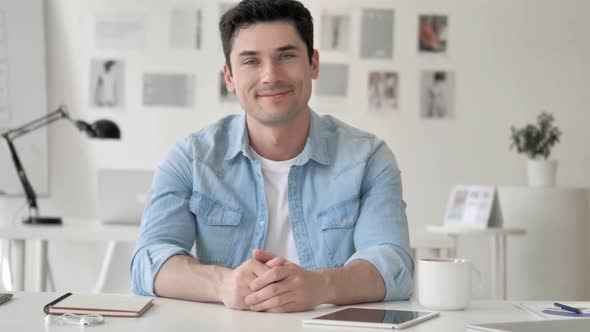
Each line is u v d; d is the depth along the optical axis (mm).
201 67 4348
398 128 4367
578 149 4414
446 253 3008
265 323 1037
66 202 4309
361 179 1562
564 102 4402
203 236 1564
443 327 1010
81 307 1076
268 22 1452
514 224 3906
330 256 1544
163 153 4340
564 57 4406
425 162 4371
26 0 4270
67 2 4312
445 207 4363
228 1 4348
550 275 3873
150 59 4340
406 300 1358
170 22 4340
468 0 4375
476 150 4379
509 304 1251
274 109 1476
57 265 4297
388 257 1361
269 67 1455
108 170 3193
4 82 4270
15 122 4277
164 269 1341
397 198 1561
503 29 4387
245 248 1555
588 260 4184
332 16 4355
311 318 1089
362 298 1277
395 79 4367
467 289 1183
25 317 1044
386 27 4363
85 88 4328
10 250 3879
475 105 4383
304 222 1557
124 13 4332
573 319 965
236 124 1630
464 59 4379
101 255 4309
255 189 1574
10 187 4250
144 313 1109
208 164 1581
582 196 3934
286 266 1183
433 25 4371
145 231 1524
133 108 4332
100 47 4328
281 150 1562
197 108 4348
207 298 1252
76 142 4312
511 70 4391
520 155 4387
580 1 4391
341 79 4355
